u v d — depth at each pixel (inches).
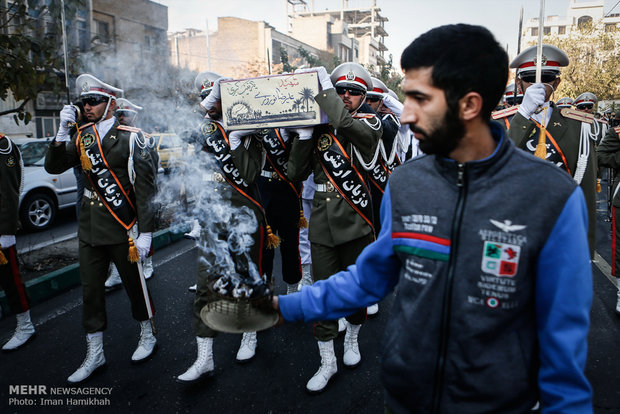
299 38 1801.2
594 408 96.3
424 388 42.6
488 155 41.4
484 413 40.4
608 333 129.8
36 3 169.5
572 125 96.7
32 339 129.5
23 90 161.0
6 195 120.3
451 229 40.6
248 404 100.0
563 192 37.8
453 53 38.0
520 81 106.2
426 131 40.2
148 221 110.3
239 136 105.4
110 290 165.0
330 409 97.9
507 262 38.4
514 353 40.0
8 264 121.6
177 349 123.9
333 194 106.2
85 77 108.9
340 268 112.1
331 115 94.4
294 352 121.7
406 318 43.4
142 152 109.2
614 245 141.1
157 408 99.0
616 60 878.4
